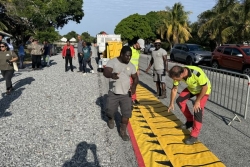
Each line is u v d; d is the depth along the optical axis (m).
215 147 4.58
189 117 5.16
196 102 4.49
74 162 3.95
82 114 6.37
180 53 21.61
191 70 4.52
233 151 4.43
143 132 5.17
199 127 4.58
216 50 16.67
